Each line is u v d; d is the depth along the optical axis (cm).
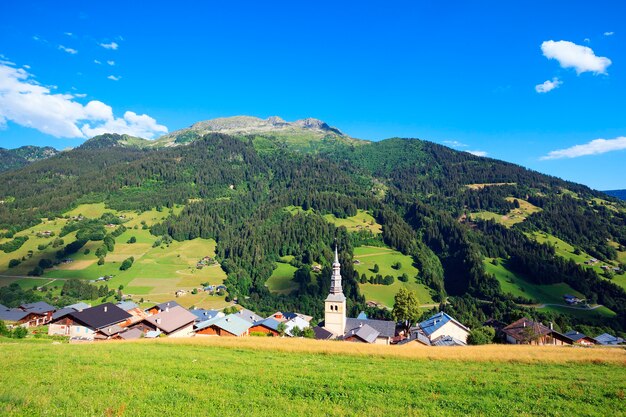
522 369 4172
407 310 11925
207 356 4434
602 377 3747
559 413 2620
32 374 3148
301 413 2480
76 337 8912
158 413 2352
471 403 2802
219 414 2397
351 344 5741
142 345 5419
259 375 3459
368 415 2480
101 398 2553
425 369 4091
